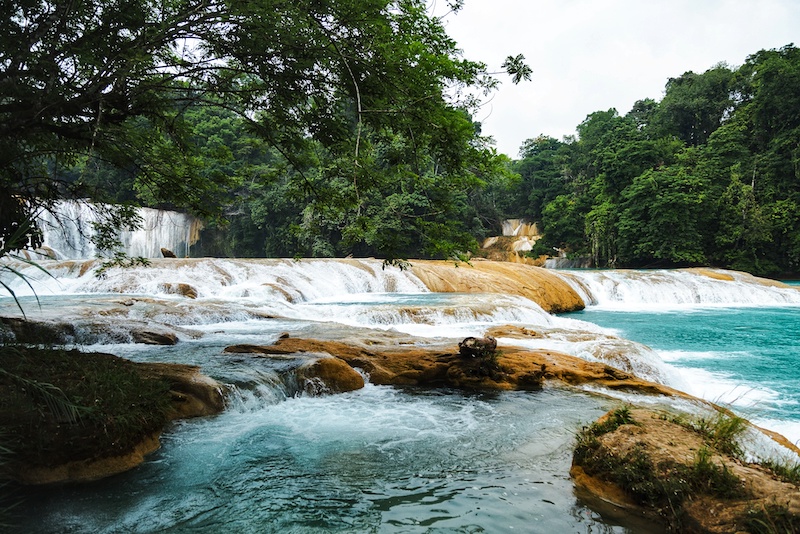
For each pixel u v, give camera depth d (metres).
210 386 6.37
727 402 8.38
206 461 4.89
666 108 53.69
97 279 16.84
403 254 7.45
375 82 6.57
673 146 49.12
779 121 42.81
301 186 8.33
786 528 3.01
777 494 3.26
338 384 7.67
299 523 3.71
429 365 8.32
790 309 21.92
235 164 45.19
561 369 8.36
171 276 17.53
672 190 41.34
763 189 41.66
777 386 9.34
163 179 8.97
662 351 12.67
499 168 7.36
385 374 8.22
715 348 13.09
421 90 6.46
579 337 11.35
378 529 3.62
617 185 47.00
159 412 5.46
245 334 11.07
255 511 3.90
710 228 42.53
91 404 4.71
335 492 4.25
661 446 4.13
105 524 3.66
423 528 3.62
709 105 51.78
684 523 3.41
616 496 4.00
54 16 5.82
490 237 53.91
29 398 4.24
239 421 6.10
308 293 18.47
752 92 49.69
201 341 10.21
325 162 7.88
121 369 6.04
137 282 16.69
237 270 19.00
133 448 4.86
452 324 14.34
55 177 8.82
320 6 5.66
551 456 5.08
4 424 4.21
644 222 42.38
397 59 6.15
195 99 7.29
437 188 7.52
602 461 4.24
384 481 4.48
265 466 4.81
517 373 8.12
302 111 7.50
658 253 41.03
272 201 42.94
